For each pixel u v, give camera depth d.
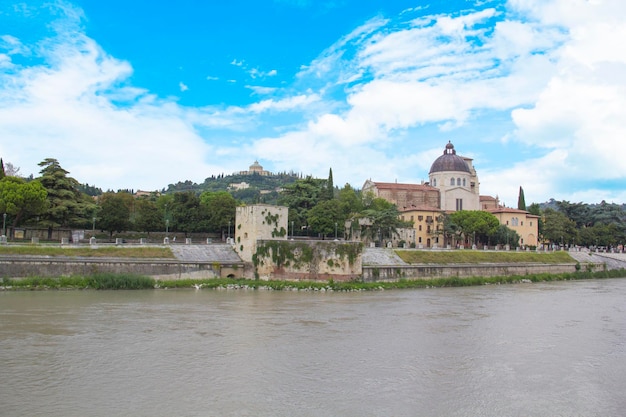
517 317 65.00
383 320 60.34
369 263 100.81
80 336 47.94
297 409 32.12
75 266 80.31
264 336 50.41
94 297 70.94
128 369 38.84
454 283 103.94
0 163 116.69
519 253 131.12
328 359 43.06
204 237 137.12
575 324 61.16
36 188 97.75
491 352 47.03
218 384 36.16
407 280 100.81
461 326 58.09
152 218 127.69
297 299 75.94
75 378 36.47
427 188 188.50
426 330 55.38
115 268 83.44
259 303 70.69
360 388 36.28
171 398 33.28
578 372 41.59
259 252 96.38
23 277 76.44
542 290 98.12
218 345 46.41
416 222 166.88
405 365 42.12
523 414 32.62
